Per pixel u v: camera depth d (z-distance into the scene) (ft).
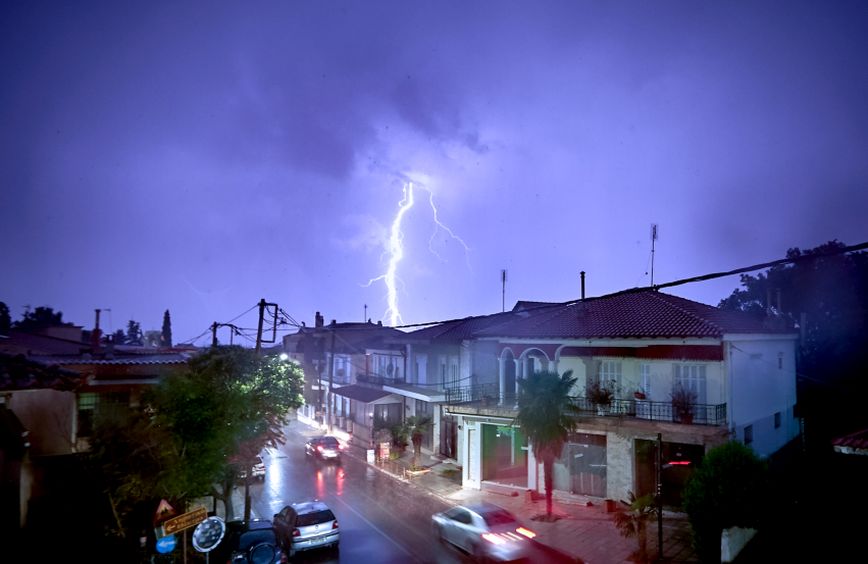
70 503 60.13
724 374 67.77
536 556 53.72
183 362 74.74
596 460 75.51
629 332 74.69
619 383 76.79
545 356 84.74
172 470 45.27
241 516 74.23
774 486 50.67
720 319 76.13
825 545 46.96
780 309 100.63
